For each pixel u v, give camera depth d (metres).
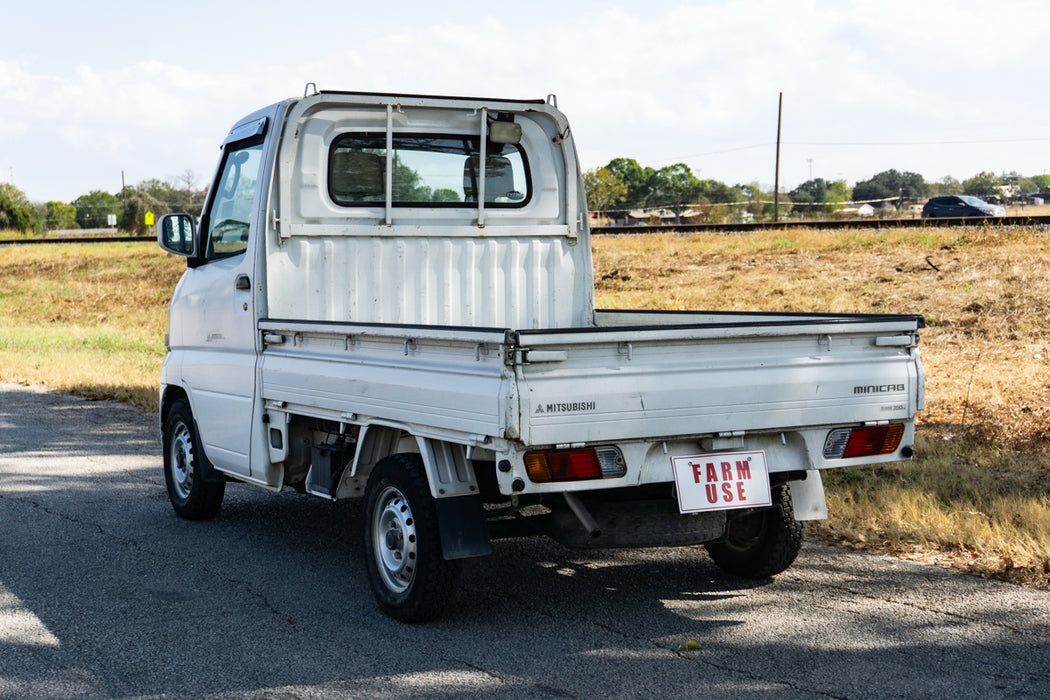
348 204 6.58
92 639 4.95
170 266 37.44
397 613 5.19
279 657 4.70
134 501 8.16
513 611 5.36
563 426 4.44
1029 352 13.44
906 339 5.16
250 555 6.55
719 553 5.97
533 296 7.05
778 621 5.12
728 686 4.30
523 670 4.51
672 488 4.93
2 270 39.72
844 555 6.30
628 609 5.36
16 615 5.33
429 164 6.75
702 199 87.56
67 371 17.17
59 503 8.05
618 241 28.98
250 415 6.51
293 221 6.41
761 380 4.83
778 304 18.52
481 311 6.91
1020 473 7.83
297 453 6.37
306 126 6.44
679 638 4.90
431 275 6.77
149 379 15.80
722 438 4.82
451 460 5.00
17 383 16.41
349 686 4.35
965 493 7.35
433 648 4.80
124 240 47.59
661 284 22.17
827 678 4.38
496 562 6.33
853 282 19.61
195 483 7.36
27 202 71.31
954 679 4.34
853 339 5.07
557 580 5.93
